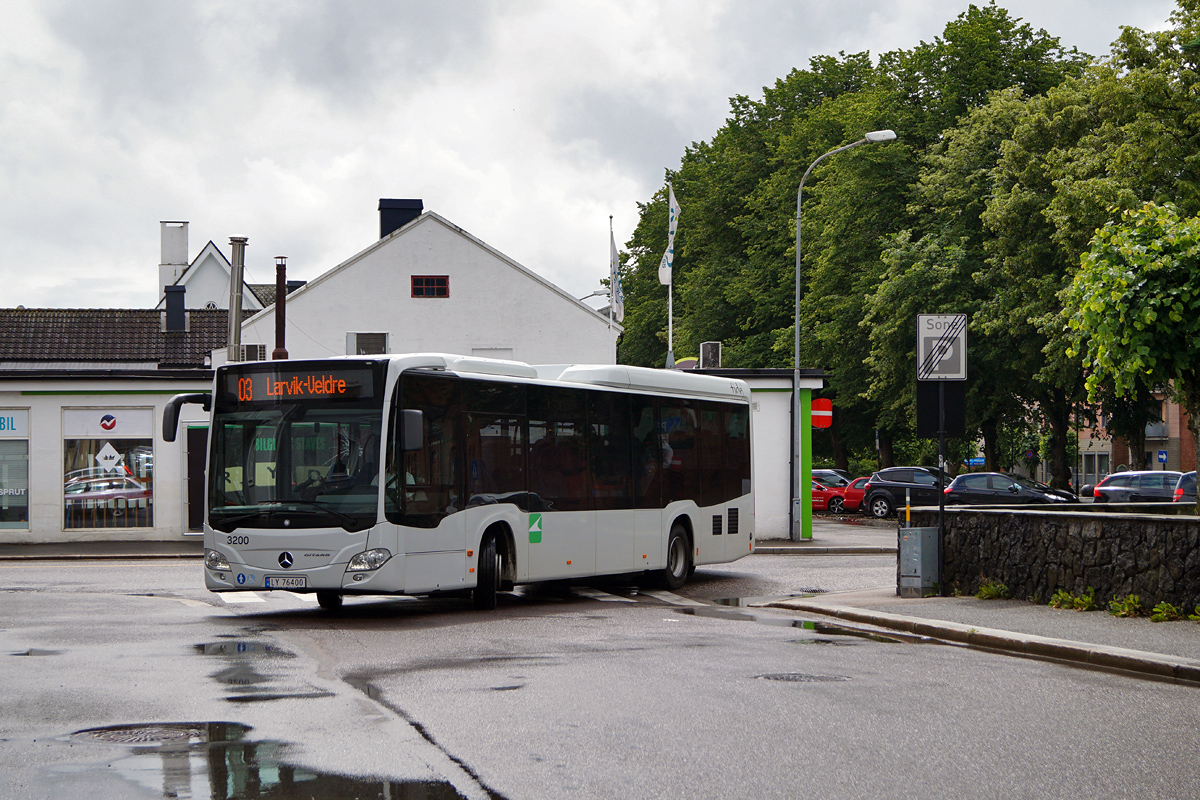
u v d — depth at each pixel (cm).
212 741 734
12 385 3027
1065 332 3662
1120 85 3488
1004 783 658
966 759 713
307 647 1172
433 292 4662
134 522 3081
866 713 848
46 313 5281
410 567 1455
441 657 1109
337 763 680
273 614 1524
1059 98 3897
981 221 4219
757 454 3234
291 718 806
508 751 715
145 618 1432
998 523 1580
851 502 4934
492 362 1630
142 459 3088
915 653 1164
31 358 4997
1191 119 3306
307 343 4597
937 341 1648
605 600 1783
